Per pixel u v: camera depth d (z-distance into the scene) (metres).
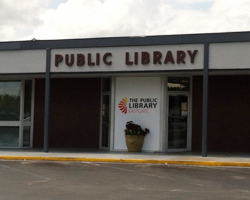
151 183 10.58
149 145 17.48
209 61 15.30
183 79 17.97
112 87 18.02
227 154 16.92
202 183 10.62
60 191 9.38
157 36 15.88
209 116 18.12
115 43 16.30
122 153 17.02
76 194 9.04
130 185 10.27
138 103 17.69
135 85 17.77
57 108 19.94
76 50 16.70
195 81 18.14
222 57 15.19
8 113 19.91
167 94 17.56
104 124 19.08
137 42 16.09
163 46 15.84
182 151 17.84
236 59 15.05
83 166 13.84
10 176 11.59
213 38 15.23
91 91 19.55
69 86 19.84
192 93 18.11
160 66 15.88
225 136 17.98
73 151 18.05
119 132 17.91
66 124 19.81
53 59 16.92
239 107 17.92
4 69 17.42
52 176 11.62
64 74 17.38
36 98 20.08
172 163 14.41
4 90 20.00
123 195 8.98
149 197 8.78
